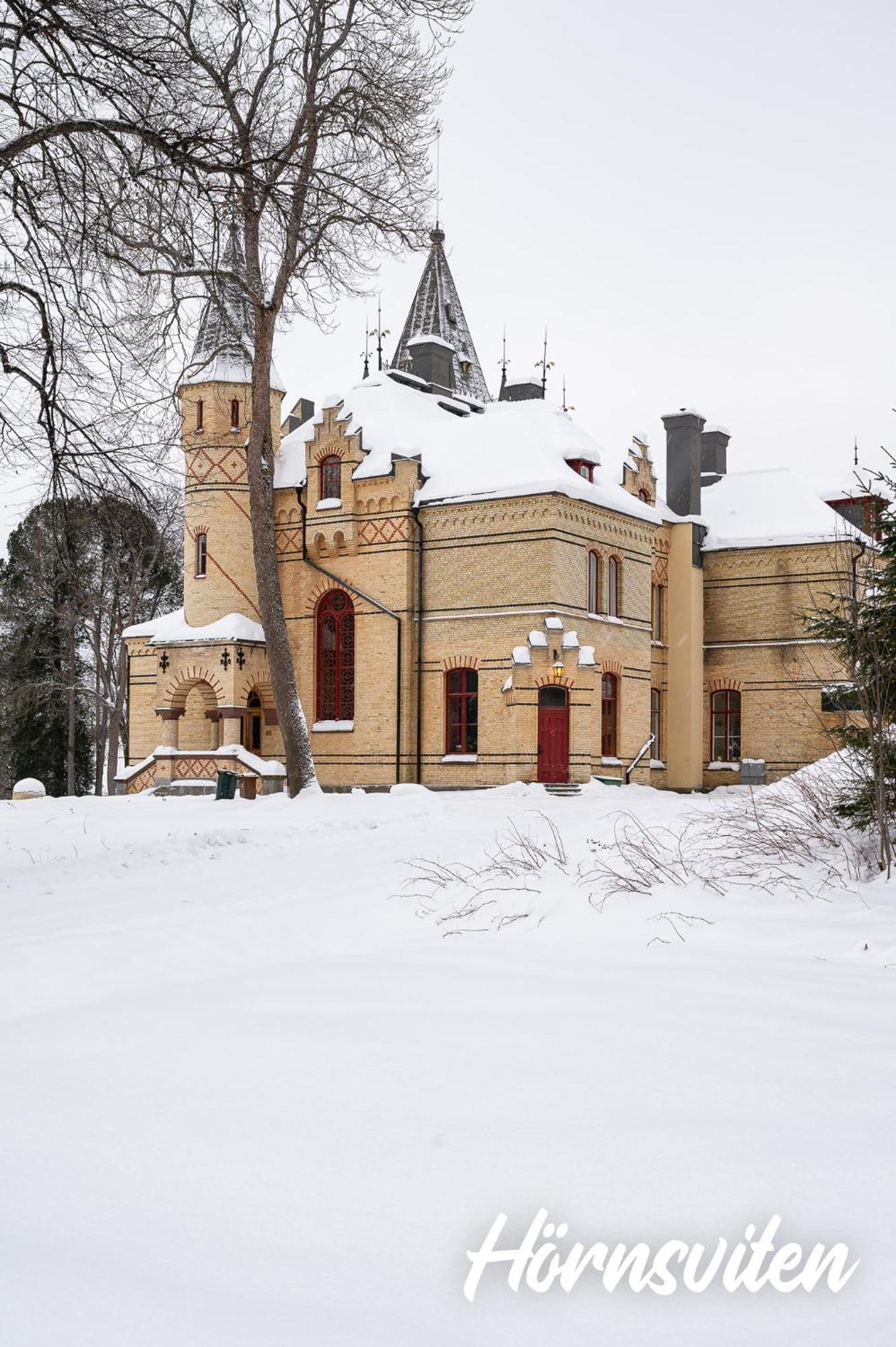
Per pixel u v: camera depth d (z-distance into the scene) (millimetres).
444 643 38812
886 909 10695
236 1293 3713
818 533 45875
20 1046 6883
